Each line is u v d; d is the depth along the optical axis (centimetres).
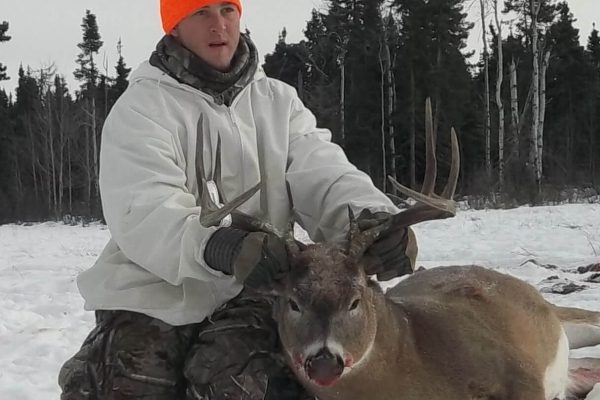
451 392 408
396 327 393
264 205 429
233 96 424
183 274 367
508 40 3922
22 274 1266
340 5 3928
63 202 4441
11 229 3167
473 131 3606
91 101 4819
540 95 3170
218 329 395
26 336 789
